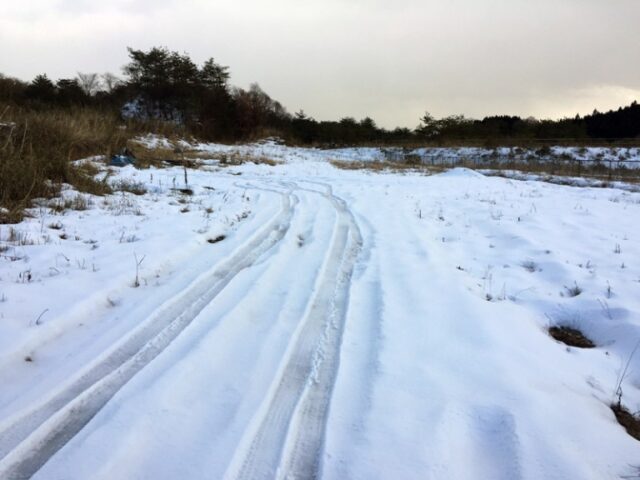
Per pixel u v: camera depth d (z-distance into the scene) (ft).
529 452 8.13
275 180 49.49
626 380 11.18
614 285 16.72
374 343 12.17
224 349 11.75
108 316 13.58
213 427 8.84
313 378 10.64
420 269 17.99
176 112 133.08
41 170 30.55
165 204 30.14
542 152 98.17
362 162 88.48
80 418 9.12
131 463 7.89
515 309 14.89
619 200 38.34
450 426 8.89
